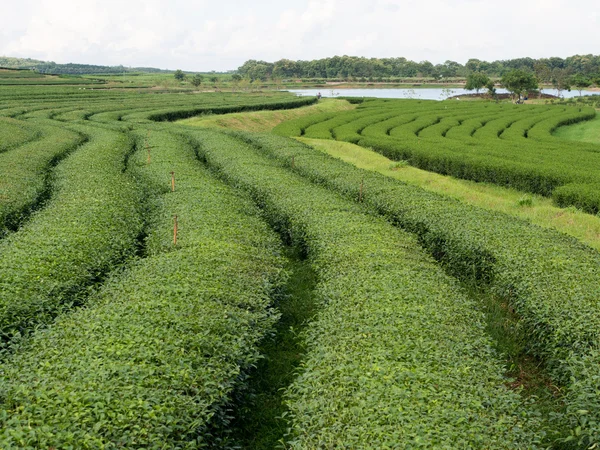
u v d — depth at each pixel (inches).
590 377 429.4
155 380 405.1
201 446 380.5
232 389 444.1
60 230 797.2
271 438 459.2
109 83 5880.9
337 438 354.3
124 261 751.7
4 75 5620.1
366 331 497.0
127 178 1269.7
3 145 1694.1
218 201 1005.8
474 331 518.9
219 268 662.5
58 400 366.0
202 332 498.9
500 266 686.5
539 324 554.6
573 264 666.2
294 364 572.1
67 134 1950.1
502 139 2239.2
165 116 2871.6
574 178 1279.5
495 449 337.1
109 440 339.0
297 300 723.4
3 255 695.7
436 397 386.3
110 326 498.6
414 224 909.8
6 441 317.4
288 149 1686.8
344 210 957.2
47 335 502.0
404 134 2368.4
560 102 5324.8
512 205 1143.6
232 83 7076.8
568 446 419.8
